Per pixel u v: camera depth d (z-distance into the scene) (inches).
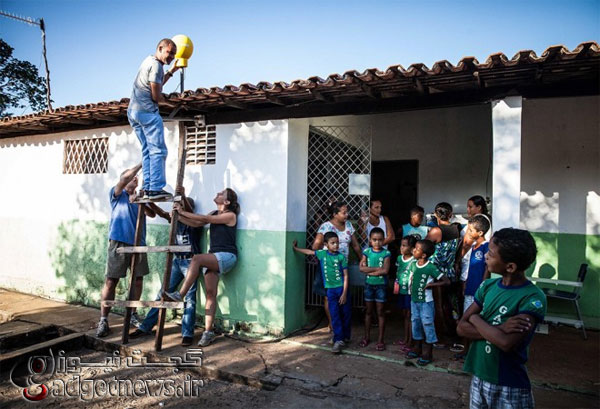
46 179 268.1
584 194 214.5
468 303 157.5
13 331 195.9
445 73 148.8
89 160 253.8
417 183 292.5
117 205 195.9
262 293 198.5
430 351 163.6
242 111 206.8
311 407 133.6
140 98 170.2
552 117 220.1
